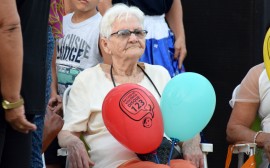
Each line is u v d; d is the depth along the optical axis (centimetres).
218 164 1229
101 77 866
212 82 1228
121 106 776
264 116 959
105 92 858
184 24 1221
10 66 609
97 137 842
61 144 841
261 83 948
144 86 870
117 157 823
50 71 732
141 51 854
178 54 1072
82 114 852
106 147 831
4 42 604
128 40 846
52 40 734
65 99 879
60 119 787
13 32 605
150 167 778
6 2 602
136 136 775
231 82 1227
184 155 862
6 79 613
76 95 860
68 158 829
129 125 775
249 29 1218
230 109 1227
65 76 977
